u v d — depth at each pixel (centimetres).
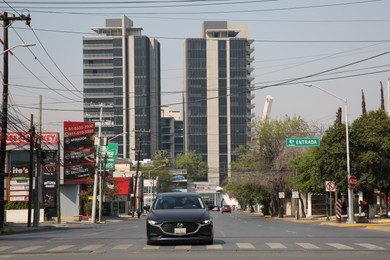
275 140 7794
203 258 1716
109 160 8600
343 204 7312
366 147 5269
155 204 2189
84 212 8319
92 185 8194
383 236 2789
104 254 1897
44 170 7319
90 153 8100
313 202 7919
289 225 4556
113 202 10975
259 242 2333
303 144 5353
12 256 1919
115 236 2983
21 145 6869
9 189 6856
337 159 5269
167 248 2036
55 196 7688
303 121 7875
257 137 7944
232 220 6556
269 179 7638
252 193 8562
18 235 3591
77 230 4284
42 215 6638
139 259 1712
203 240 2088
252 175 7894
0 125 4441
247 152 8194
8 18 3959
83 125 8112
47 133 7431
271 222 5581
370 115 5403
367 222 4819
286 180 7431
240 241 2392
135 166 14888
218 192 18488
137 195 12294
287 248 2044
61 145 8012
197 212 2094
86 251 2019
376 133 5222
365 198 5803
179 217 2047
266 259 1691
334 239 2538
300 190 7200
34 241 2689
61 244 2408
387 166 5288
